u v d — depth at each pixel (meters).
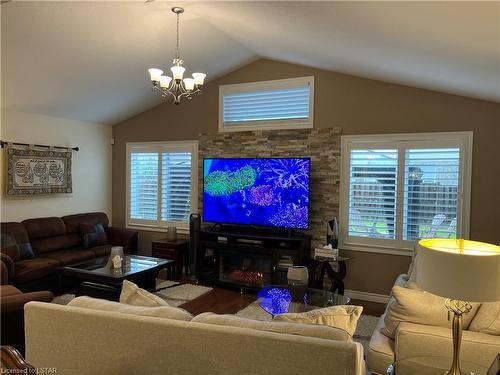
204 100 5.72
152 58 4.55
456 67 3.11
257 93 5.36
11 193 4.89
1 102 4.69
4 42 3.58
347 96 4.81
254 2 2.90
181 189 5.95
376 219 4.67
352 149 4.78
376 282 4.69
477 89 3.71
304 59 4.60
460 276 1.55
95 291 3.85
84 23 3.56
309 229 4.98
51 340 1.93
